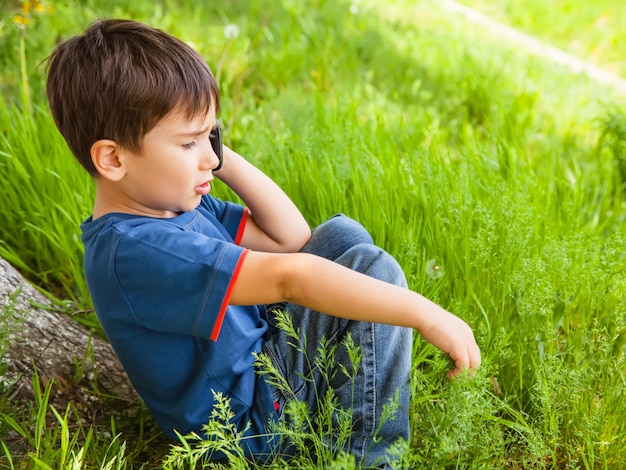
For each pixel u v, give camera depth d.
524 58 6.56
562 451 2.08
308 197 2.83
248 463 1.85
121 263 1.61
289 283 1.58
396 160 3.08
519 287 2.26
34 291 2.38
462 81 5.16
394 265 1.85
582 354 2.20
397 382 1.83
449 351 1.67
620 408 2.07
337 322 1.87
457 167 3.30
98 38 1.65
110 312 1.69
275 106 4.02
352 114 3.72
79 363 2.26
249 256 1.58
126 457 1.97
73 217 2.78
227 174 2.03
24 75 3.41
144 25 1.69
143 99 1.58
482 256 2.38
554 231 2.81
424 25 7.20
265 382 1.81
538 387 2.01
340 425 1.75
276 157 3.09
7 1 5.10
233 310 1.78
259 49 5.25
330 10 6.36
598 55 7.39
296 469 1.76
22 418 2.04
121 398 2.25
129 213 1.70
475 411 1.80
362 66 5.34
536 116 4.91
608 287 2.49
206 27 5.43
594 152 4.21
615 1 8.47
